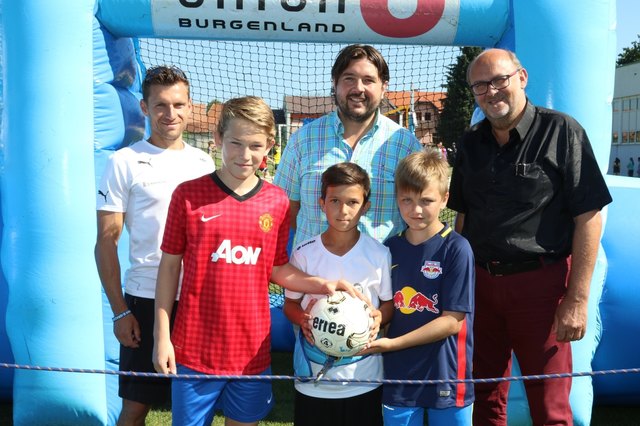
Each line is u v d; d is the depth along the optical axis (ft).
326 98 17.70
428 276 7.97
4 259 10.87
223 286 7.50
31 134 10.36
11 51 10.50
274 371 14.51
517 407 11.06
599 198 8.21
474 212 8.82
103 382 10.76
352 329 7.32
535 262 8.61
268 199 7.72
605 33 10.82
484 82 8.23
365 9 10.80
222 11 10.82
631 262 11.96
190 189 7.60
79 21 10.60
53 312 10.35
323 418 7.97
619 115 89.97
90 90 10.74
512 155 8.42
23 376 10.58
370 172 9.21
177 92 8.81
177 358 7.66
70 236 10.37
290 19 10.87
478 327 9.33
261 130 7.34
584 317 8.31
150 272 8.86
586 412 10.88
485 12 10.88
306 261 8.16
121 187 8.79
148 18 10.87
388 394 8.11
